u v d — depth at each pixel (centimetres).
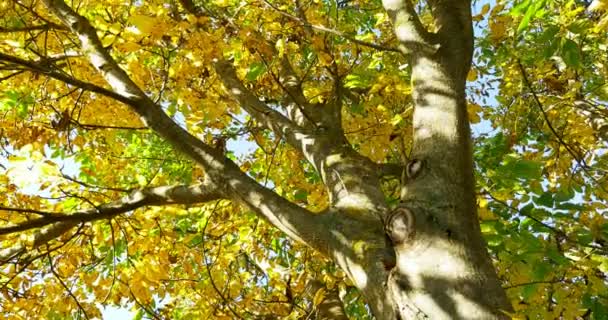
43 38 375
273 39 332
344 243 210
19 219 300
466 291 168
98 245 362
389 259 192
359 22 491
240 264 486
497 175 290
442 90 222
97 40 280
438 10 253
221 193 245
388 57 418
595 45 402
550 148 461
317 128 320
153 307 389
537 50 395
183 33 295
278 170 449
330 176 267
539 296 311
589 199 405
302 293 411
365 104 357
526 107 446
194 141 247
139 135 489
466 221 189
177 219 478
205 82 366
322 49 312
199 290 394
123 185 484
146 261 332
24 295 336
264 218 234
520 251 280
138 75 341
